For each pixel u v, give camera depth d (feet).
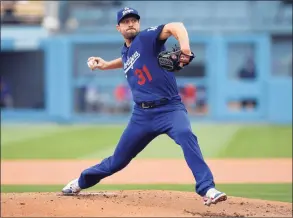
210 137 238.07
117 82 312.09
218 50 305.73
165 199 84.79
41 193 88.63
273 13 319.88
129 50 76.43
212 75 306.55
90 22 329.72
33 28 320.50
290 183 131.34
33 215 69.21
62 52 310.86
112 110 313.53
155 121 76.28
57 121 313.94
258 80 303.07
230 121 305.94
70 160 176.04
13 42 315.78
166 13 329.93
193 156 73.56
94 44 314.96
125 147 79.46
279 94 299.99
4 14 325.83
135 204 78.13
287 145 212.02
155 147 210.79
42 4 328.29
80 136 246.68
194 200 85.25
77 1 330.13
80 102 314.76
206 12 327.47
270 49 316.19
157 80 74.95
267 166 160.15
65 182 136.15
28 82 333.42
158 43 74.43
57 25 325.42
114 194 87.76
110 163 81.56
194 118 308.40
